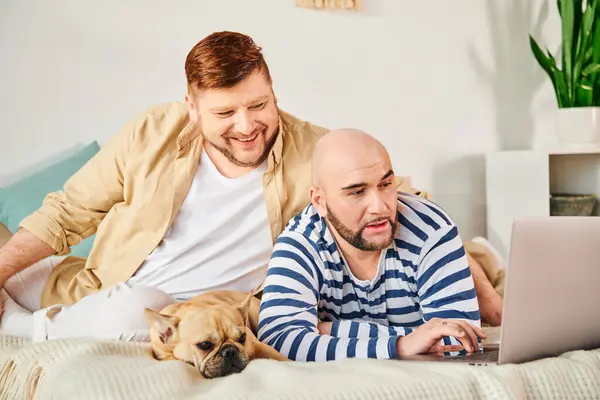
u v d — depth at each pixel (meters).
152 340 1.37
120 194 1.96
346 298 1.58
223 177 1.88
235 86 1.68
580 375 1.13
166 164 1.90
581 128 3.17
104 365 1.15
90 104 2.74
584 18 3.13
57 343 1.33
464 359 1.27
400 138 3.24
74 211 1.96
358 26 3.14
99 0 2.74
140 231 1.90
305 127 1.96
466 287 1.51
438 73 3.30
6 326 1.83
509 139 3.46
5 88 2.65
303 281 1.51
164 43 2.82
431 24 3.28
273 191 1.86
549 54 3.26
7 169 2.66
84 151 2.67
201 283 1.86
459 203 3.37
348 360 1.22
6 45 2.65
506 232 3.25
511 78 3.46
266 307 1.50
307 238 1.56
